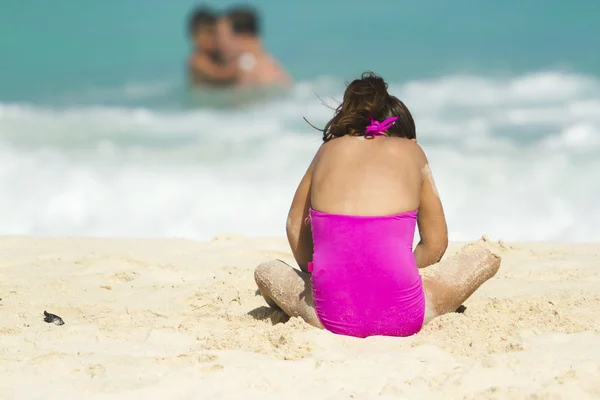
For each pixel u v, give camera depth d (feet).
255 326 55.83
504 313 55.83
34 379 44.68
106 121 188.55
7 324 57.88
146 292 66.69
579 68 276.62
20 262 76.38
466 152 155.22
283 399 41.57
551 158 147.74
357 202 51.11
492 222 127.85
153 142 167.43
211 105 247.70
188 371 45.01
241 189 139.44
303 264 57.11
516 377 43.24
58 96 284.61
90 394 42.34
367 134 54.24
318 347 49.11
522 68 283.79
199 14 278.87
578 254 78.28
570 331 51.80
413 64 311.47
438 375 43.88
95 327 56.08
